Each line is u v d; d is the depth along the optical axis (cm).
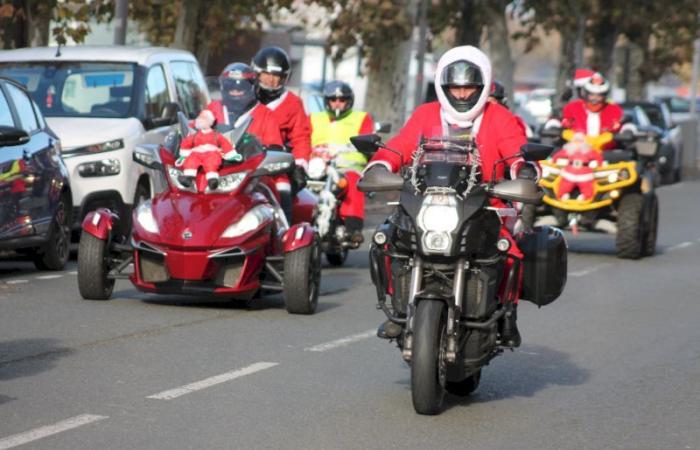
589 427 1945
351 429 1878
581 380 2294
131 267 3438
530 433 1895
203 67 6531
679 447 1847
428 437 1848
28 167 3334
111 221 2959
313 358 2388
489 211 1909
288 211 3153
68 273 3466
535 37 10212
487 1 9275
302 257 2838
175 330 2623
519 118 2458
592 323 2938
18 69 4094
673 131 9112
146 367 2252
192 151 2878
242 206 2861
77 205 3741
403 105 8306
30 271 3506
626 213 4228
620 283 3678
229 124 3041
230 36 7219
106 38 9212
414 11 7819
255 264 2838
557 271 2044
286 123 3275
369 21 7656
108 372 2198
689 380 2319
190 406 1980
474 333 1945
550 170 4306
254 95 3167
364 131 3709
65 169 3562
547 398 2138
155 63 4175
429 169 1898
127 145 3850
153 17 6869
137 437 1788
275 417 1931
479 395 2145
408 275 1939
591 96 4403
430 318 1880
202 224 2797
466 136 1992
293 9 7144
